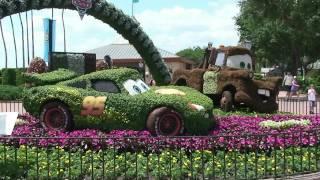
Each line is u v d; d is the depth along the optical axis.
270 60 57.03
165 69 26.08
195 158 9.03
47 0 21.89
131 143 9.44
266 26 51.16
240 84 19.03
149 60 25.88
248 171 8.76
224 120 13.92
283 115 16.55
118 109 11.18
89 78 11.67
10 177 8.15
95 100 11.26
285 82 38.28
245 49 20.89
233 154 9.24
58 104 11.45
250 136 9.27
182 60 54.75
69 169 8.20
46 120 11.58
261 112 19.03
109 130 11.32
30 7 21.61
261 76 19.58
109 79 11.59
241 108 19.66
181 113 11.09
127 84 11.66
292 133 9.83
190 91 12.60
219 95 20.33
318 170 9.18
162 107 11.03
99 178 8.31
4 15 21.08
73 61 22.33
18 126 12.13
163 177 8.38
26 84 12.50
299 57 53.41
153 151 9.44
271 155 9.68
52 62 21.72
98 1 23.55
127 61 52.88
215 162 8.93
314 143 10.04
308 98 24.91
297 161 9.39
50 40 28.08
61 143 9.72
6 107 22.88
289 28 48.75
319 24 46.69
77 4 22.64
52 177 8.20
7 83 33.34
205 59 21.92
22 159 8.77
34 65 19.92
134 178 8.34
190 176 8.36
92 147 9.71
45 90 11.53
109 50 54.84
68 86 11.70
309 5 46.50
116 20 24.38
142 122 11.14
